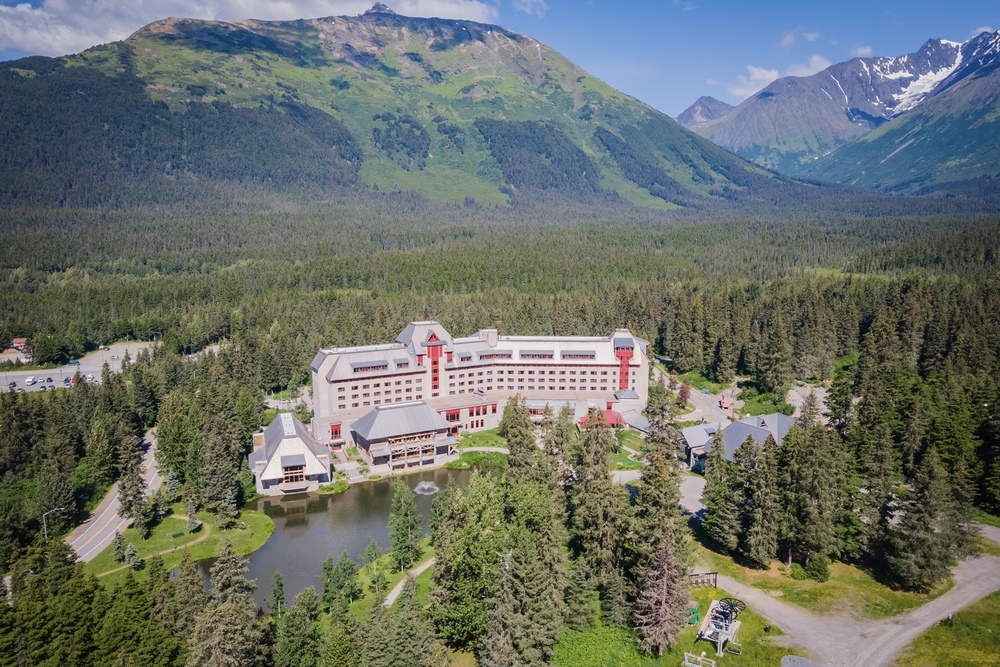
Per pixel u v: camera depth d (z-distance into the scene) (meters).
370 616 111.81
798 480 122.81
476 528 116.44
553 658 103.75
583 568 113.69
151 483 187.25
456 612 108.94
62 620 101.00
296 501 179.25
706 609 113.06
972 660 99.38
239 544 153.88
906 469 159.50
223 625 95.06
